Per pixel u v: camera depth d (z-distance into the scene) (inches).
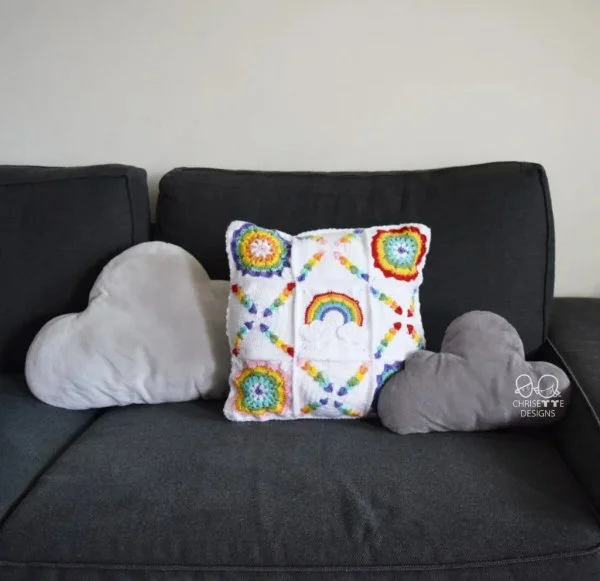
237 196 58.6
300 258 50.9
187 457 45.5
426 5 60.8
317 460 45.0
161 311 53.7
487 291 55.1
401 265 51.2
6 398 54.4
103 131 66.9
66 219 58.7
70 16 63.7
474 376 47.9
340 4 61.4
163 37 63.5
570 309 60.2
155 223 62.2
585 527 38.9
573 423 45.8
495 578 37.5
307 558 38.0
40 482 43.6
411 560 37.7
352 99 63.9
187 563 38.2
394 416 48.3
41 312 59.2
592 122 62.8
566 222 65.9
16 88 66.3
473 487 41.9
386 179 58.6
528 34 60.9
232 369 50.8
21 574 38.6
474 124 63.7
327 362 49.1
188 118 65.7
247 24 62.5
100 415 55.3
